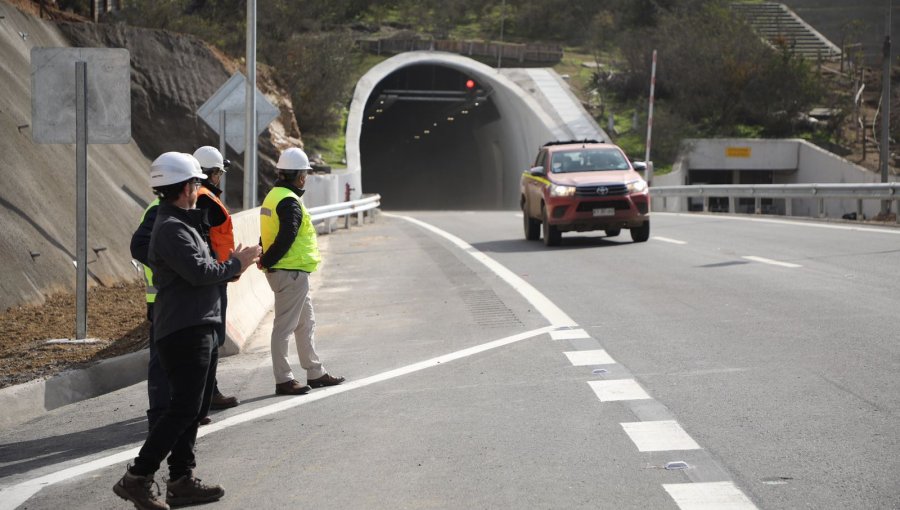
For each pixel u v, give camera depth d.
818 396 7.25
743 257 17.36
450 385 8.30
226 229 6.56
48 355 10.10
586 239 23.34
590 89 69.81
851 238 19.98
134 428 7.61
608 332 10.48
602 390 7.77
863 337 9.50
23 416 8.30
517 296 13.77
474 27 94.25
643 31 73.88
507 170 70.50
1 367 9.63
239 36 54.09
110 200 18.62
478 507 5.14
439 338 10.85
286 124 47.16
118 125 10.75
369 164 100.38
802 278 14.14
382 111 80.00
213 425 7.39
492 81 66.38
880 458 5.68
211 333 5.57
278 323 8.47
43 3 32.53
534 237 23.45
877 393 7.26
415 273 17.58
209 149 7.57
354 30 83.75
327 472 5.95
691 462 5.77
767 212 55.78
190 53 34.81
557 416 7.02
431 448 6.35
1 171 14.98
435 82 76.44
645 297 13.03
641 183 21.25
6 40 20.98
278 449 6.57
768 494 5.15
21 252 13.63
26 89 19.52
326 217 28.58
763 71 61.94
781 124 61.09
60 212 15.98
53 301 13.42
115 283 15.55
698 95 63.50
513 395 7.78
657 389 7.73
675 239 21.80
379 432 6.85
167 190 5.52
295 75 56.69
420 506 5.21
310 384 8.65
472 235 26.14
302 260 8.49
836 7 88.12
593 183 20.89
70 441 7.34
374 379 8.77
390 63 66.56
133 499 5.30
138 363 9.81
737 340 9.66
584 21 89.94
